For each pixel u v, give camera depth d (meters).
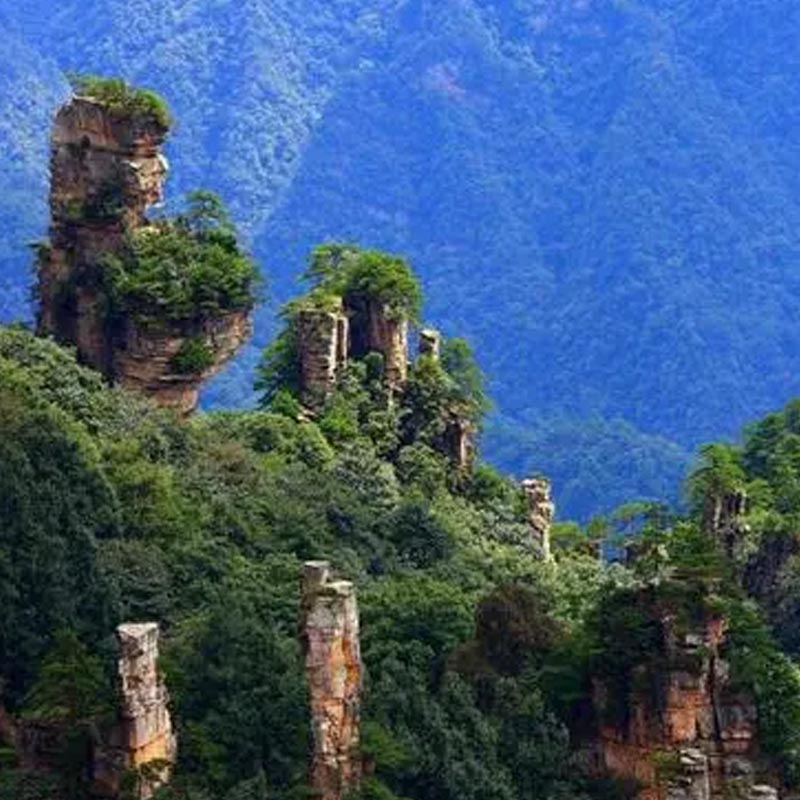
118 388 195.00
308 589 121.44
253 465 191.75
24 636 127.44
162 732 115.19
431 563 188.38
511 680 132.12
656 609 132.25
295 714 120.44
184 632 130.50
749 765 129.75
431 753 123.88
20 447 141.88
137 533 156.88
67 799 113.88
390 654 134.00
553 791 128.00
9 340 186.62
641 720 129.75
